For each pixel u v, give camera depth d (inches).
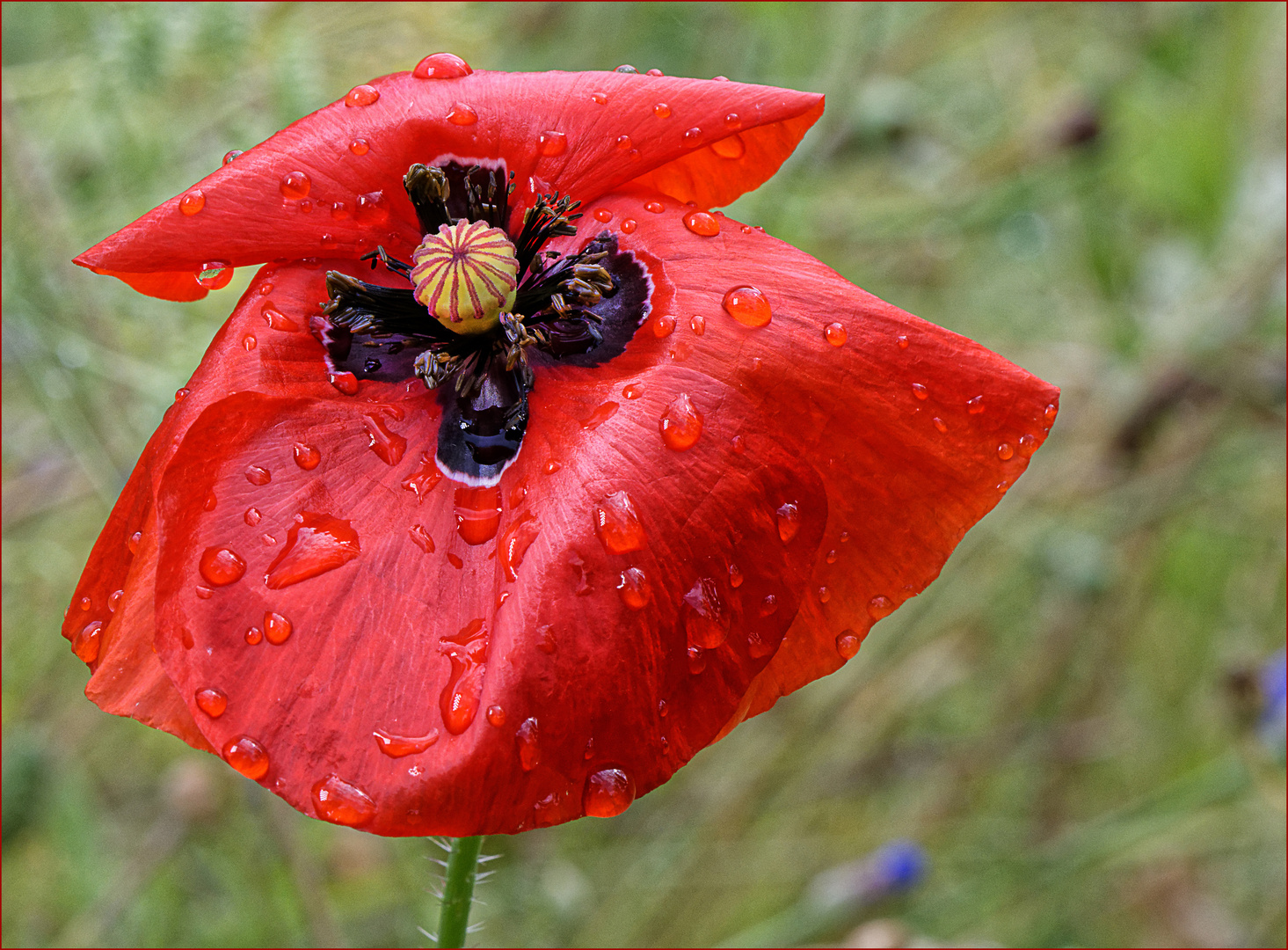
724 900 17.7
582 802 8.9
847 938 14.8
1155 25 19.7
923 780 18.4
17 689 16.8
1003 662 20.1
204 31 13.9
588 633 9.0
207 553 9.1
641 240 9.7
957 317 20.3
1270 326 17.3
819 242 17.6
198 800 14.4
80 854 15.2
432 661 9.1
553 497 9.2
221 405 9.3
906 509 9.4
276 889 15.3
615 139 9.8
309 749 8.9
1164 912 19.6
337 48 14.7
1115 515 17.9
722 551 9.1
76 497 16.5
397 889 16.2
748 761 17.5
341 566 9.2
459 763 8.8
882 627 17.7
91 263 9.4
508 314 9.6
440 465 9.5
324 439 9.4
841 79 16.6
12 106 14.5
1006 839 18.6
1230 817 16.5
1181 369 17.2
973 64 22.8
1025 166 18.0
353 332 9.7
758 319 9.4
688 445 9.2
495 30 17.1
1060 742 18.3
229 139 14.6
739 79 18.5
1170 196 18.9
